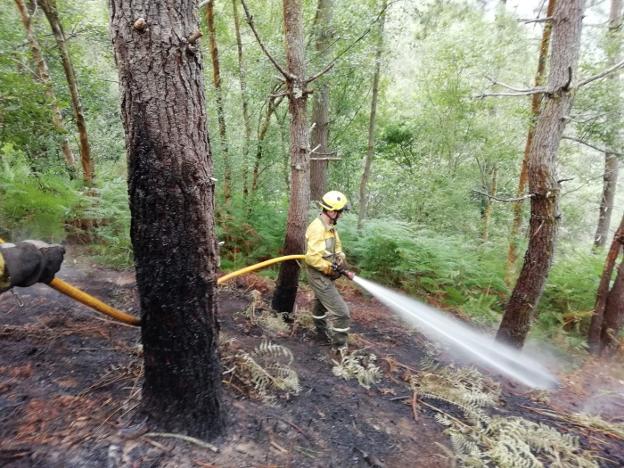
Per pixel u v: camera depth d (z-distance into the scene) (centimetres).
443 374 411
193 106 202
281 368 340
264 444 250
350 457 262
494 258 796
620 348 577
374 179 1317
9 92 509
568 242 1020
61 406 245
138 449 217
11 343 320
